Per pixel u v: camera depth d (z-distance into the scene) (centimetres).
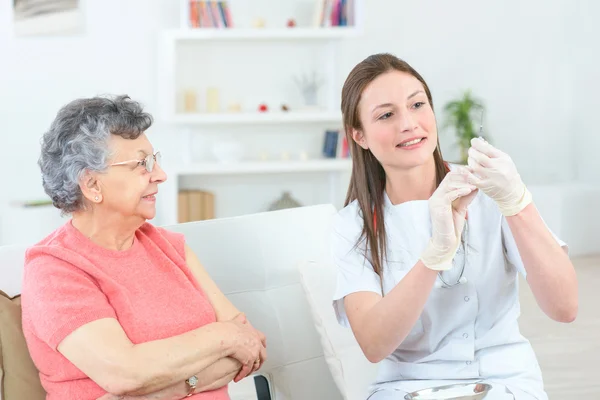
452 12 582
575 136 610
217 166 528
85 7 536
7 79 530
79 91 539
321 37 541
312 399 216
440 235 152
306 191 574
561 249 160
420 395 161
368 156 180
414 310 158
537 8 594
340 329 208
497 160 151
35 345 161
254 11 556
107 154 165
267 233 218
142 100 546
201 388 166
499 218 171
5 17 528
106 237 171
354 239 181
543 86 601
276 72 563
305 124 570
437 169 180
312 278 214
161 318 170
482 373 172
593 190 568
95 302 160
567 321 165
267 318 213
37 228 493
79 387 159
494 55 591
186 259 187
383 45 574
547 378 315
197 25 524
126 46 542
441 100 587
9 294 178
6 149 533
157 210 539
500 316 175
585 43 603
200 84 554
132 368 154
